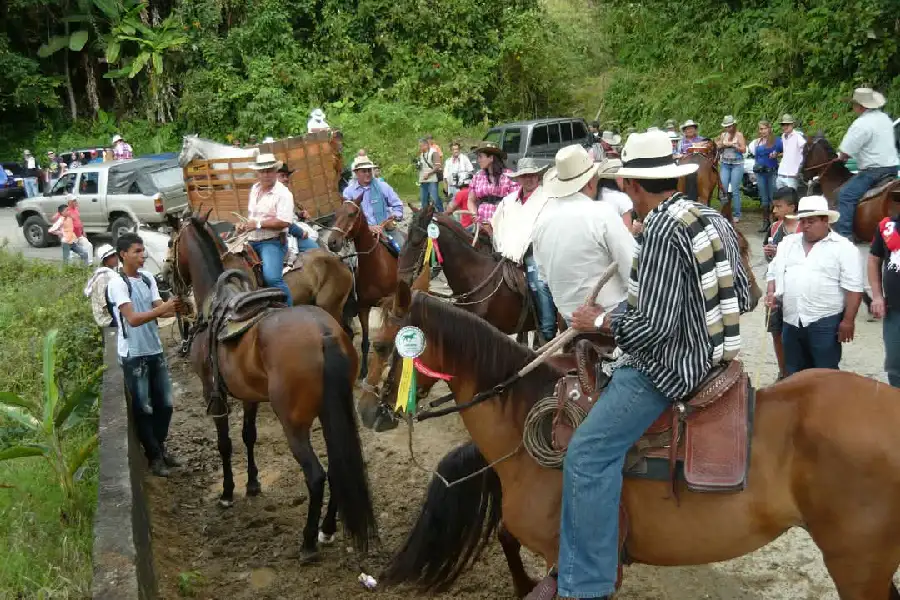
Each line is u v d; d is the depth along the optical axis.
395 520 5.86
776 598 4.70
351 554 5.41
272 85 26.47
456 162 18.41
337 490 5.09
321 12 28.33
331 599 4.91
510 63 27.53
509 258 7.55
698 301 3.22
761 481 3.35
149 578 4.59
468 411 4.02
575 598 3.45
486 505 4.51
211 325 5.96
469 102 27.72
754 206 18.33
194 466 7.00
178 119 28.77
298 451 5.29
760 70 23.28
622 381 3.40
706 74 24.80
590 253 4.58
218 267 6.76
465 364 3.99
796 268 6.32
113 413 6.14
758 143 15.82
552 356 4.19
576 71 27.95
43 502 5.82
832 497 3.26
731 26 25.12
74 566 4.86
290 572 5.23
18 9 29.20
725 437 3.34
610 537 3.44
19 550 5.02
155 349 6.77
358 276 9.03
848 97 20.05
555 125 20.27
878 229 6.04
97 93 30.45
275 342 5.35
